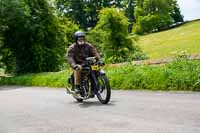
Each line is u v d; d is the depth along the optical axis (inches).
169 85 557.0
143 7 3614.7
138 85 601.6
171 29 3061.0
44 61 1185.4
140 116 336.8
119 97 481.4
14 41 1198.9
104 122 322.7
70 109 410.3
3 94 654.5
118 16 1206.3
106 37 1203.9
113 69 735.1
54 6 1210.0
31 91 684.1
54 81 837.2
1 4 1122.7
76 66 449.4
